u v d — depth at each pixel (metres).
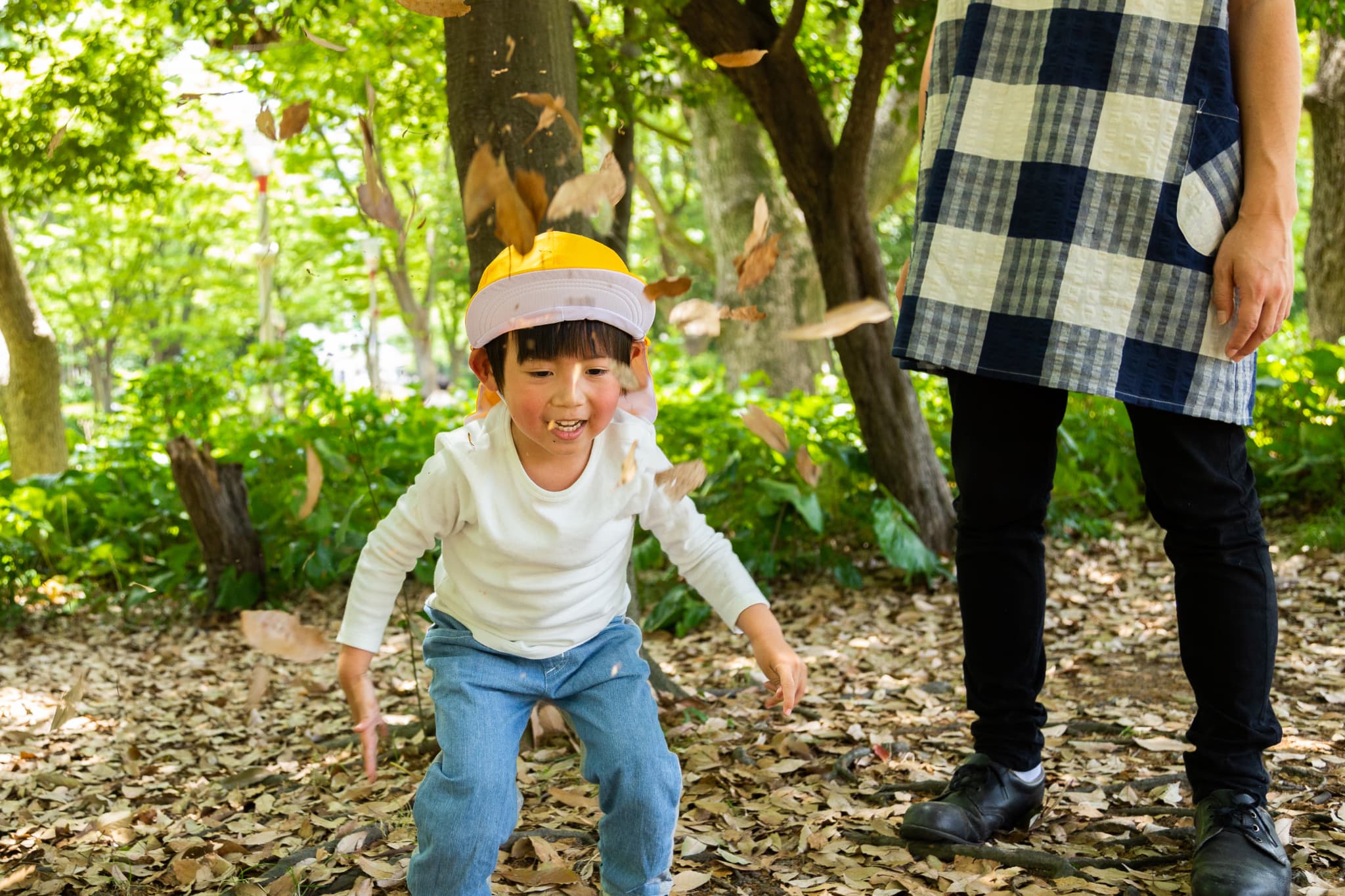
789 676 1.76
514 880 2.11
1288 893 1.79
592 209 1.40
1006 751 2.14
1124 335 1.81
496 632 1.80
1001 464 2.02
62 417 8.40
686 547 1.87
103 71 7.08
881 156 11.50
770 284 11.67
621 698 1.80
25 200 7.50
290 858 2.32
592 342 1.66
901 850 2.13
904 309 1.94
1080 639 4.21
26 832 2.70
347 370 8.84
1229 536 1.85
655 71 6.29
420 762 3.02
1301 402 6.46
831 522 5.80
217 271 17.11
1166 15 1.82
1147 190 1.81
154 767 3.28
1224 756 1.88
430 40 6.39
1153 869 2.01
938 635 4.52
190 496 5.67
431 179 14.67
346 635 1.76
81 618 5.89
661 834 1.76
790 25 4.86
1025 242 1.85
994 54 1.92
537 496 1.75
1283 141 1.79
